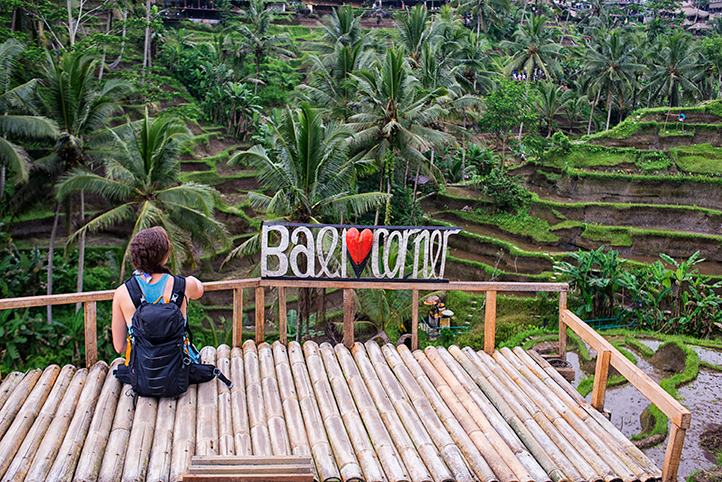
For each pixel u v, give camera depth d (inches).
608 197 1552.7
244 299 1207.6
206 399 181.3
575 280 1008.9
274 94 2034.9
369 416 181.9
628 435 549.0
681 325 869.2
